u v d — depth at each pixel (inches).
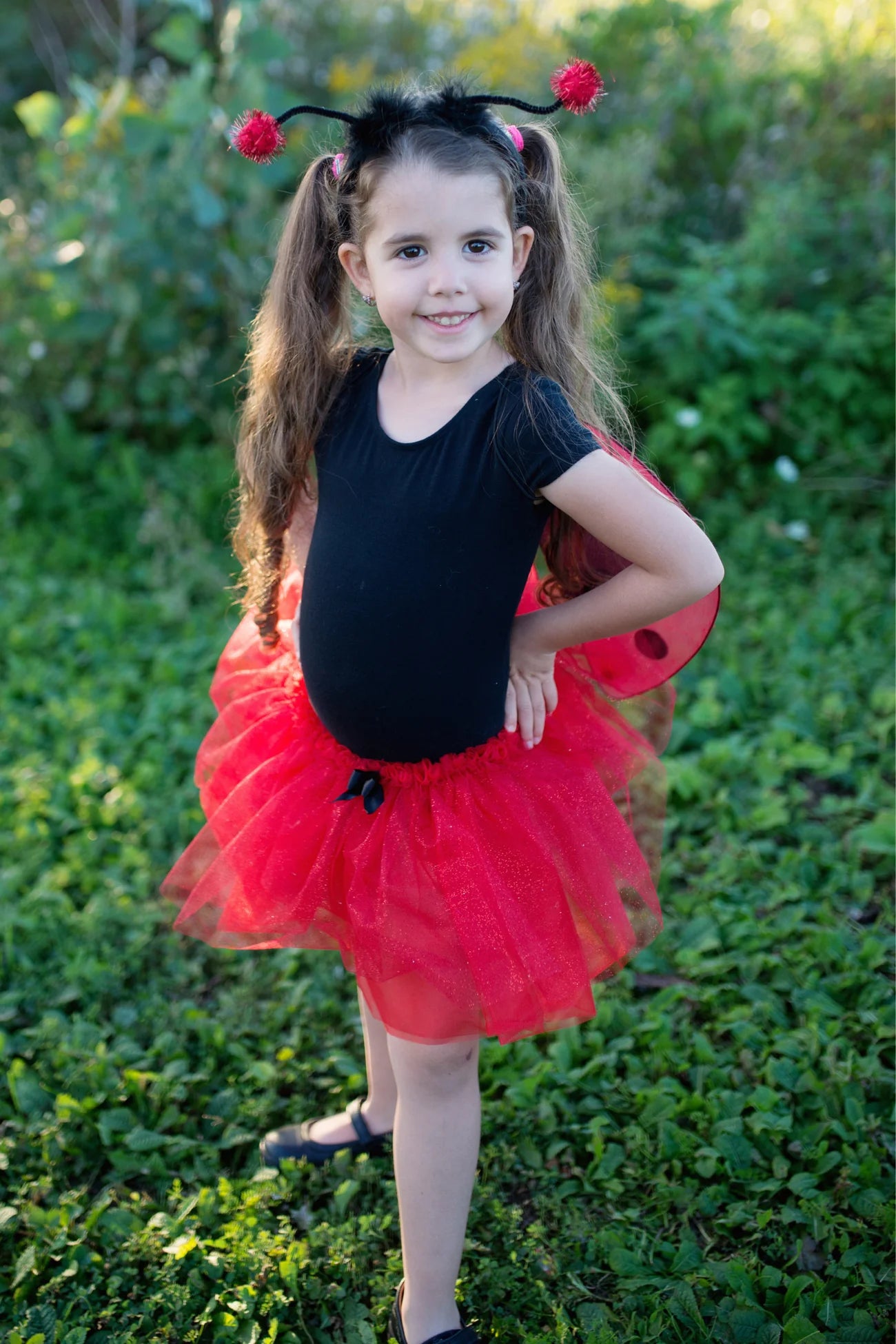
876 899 105.3
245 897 68.9
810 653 141.9
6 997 99.7
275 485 71.9
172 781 126.7
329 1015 98.2
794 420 184.7
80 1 266.2
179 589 164.2
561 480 58.6
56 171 197.6
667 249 201.0
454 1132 66.9
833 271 196.1
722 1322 70.8
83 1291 75.5
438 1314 70.1
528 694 67.2
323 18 255.1
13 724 136.9
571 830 66.1
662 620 71.1
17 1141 87.1
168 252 187.8
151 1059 93.3
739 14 261.3
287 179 196.1
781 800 115.6
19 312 198.8
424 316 59.8
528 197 65.5
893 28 241.1
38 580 172.6
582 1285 75.0
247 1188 83.4
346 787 68.2
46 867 116.0
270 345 70.5
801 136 213.3
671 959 101.4
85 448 194.4
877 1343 69.2
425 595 61.8
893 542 171.0
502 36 233.3
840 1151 82.4
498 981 62.1
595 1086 88.7
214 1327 74.0
